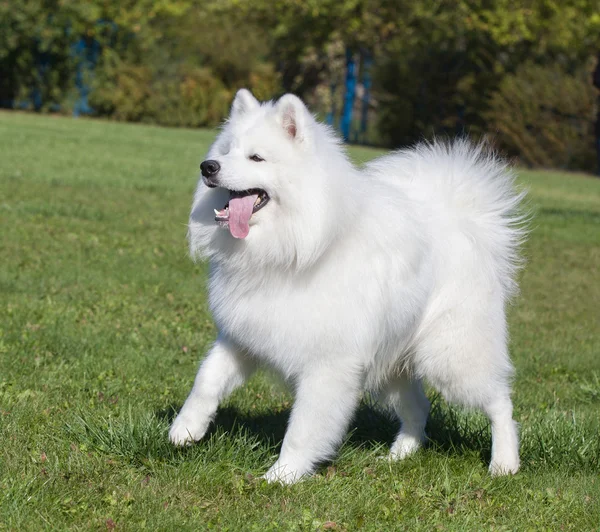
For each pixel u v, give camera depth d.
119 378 6.38
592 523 4.50
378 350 4.81
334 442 4.66
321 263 4.45
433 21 39.06
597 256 15.02
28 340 7.13
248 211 4.36
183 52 44.09
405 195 5.05
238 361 4.80
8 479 4.29
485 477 5.01
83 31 40.81
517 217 5.45
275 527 4.09
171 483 4.44
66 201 15.16
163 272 10.59
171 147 28.97
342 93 51.62
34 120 35.78
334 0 40.84
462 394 5.12
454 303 5.00
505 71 38.22
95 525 3.96
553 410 6.35
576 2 38.31
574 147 35.84
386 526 4.26
